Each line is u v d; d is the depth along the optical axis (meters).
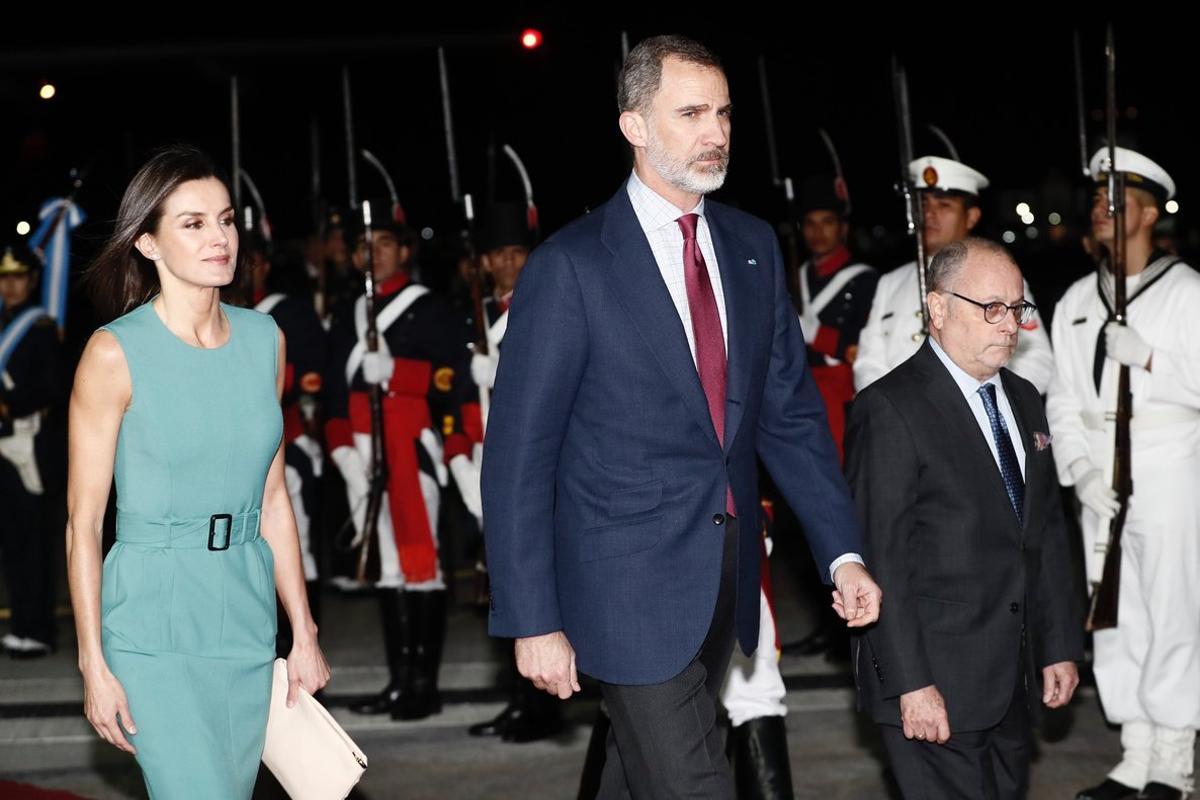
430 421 7.07
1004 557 4.11
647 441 3.81
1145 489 5.53
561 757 6.18
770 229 4.08
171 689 3.61
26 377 8.12
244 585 3.72
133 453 3.63
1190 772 5.55
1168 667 5.48
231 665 3.68
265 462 3.76
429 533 6.89
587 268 3.79
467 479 6.80
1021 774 4.22
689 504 3.81
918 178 6.37
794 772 5.90
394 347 7.04
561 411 3.80
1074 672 4.25
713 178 3.76
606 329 3.79
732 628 3.96
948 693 4.07
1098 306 5.68
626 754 3.89
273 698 3.81
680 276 3.86
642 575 3.79
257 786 5.21
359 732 6.62
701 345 3.85
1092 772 5.88
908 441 4.09
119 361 3.60
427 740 6.48
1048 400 5.80
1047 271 16.95
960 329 4.12
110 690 3.53
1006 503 4.11
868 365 6.38
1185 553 5.50
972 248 4.15
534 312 3.80
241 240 4.13
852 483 4.14
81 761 6.23
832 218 7.91
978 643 4.08
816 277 7.97
